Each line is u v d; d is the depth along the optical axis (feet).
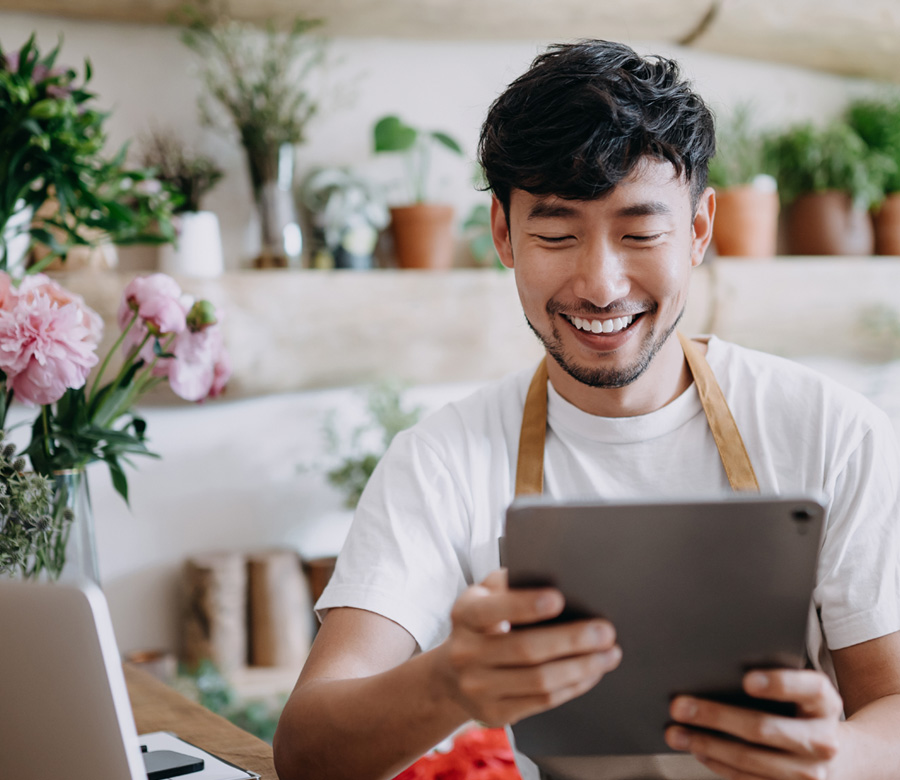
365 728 2.94
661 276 3.31
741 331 9.77
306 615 8.78
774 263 9.71
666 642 2.43
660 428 3.78
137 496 8.72
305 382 8.80
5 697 2.73
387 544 3.72
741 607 2.38
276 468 9.21
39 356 4.12
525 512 2.33
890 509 3.56
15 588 2.61
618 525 2.31
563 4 9.23
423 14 9.04
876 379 10.58
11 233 6.99
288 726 3.25
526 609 2.31
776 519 2.28
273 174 8.55
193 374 4.81
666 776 2.80
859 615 3.41
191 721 4.46
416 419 9.07
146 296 4.63
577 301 3.35
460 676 2.45
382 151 8.98
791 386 3.81
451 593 3.76
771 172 10.18
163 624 8.81
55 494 4.29
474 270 9.61
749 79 10.52
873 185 10.09
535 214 3.31
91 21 8.55
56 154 5.09
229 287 8.33
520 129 3.22
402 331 9.02
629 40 9.95
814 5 9.82
